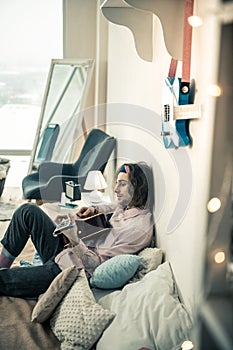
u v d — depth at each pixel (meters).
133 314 1.71
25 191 3.80
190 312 1.63
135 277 2.03
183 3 1.62
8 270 2.11
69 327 1.73
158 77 2.27
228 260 0.66
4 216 3.98
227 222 0.69
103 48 4.69
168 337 1.58
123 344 1.60
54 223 2.46
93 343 1.69
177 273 1.87
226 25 0.63
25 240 2.41
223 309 0.59
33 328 1.82
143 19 2.32
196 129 1.59
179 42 1.66
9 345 1.71
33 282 2.06
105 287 2.00
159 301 1.73
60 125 4.74
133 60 3.07
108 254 2.23
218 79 0.66
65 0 4.89
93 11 4.93
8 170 4.75
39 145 4.75
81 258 2.18
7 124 5.19
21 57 5.04
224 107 0.67
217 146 0.68
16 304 1.97
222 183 0.69
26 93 5.13
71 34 4.97
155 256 2.10
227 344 0.53
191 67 1.63
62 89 4.77
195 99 1.59
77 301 1.80
